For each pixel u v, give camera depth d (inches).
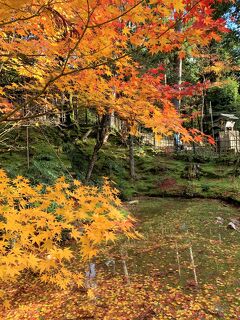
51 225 104.0
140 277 201.0
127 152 585.0
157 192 467.2
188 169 532.4
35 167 311.6
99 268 218.8
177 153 640.4
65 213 104.3
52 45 129.0
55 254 102.4
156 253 238.8
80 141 559.5
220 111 896.3
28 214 103.2
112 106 158.2
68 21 104.3
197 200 428.5
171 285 187.5
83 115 680.4
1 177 108.7
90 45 113.3
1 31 137.8
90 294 160.2
